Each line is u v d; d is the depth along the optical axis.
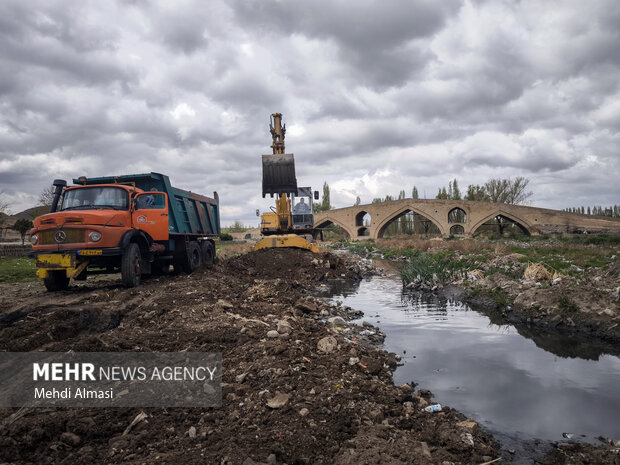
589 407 4.31
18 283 11.28
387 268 19.28
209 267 13.10
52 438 3.36
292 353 5.22
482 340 6.88
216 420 3.67
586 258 14.40
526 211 51.94
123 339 5.71
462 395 4.63
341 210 68.31
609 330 6.94
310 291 12.27
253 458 3.05
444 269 13.21
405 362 5.77
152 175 10.81
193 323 6.72
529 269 10.98
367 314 8.95
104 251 8.53
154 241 10.43
